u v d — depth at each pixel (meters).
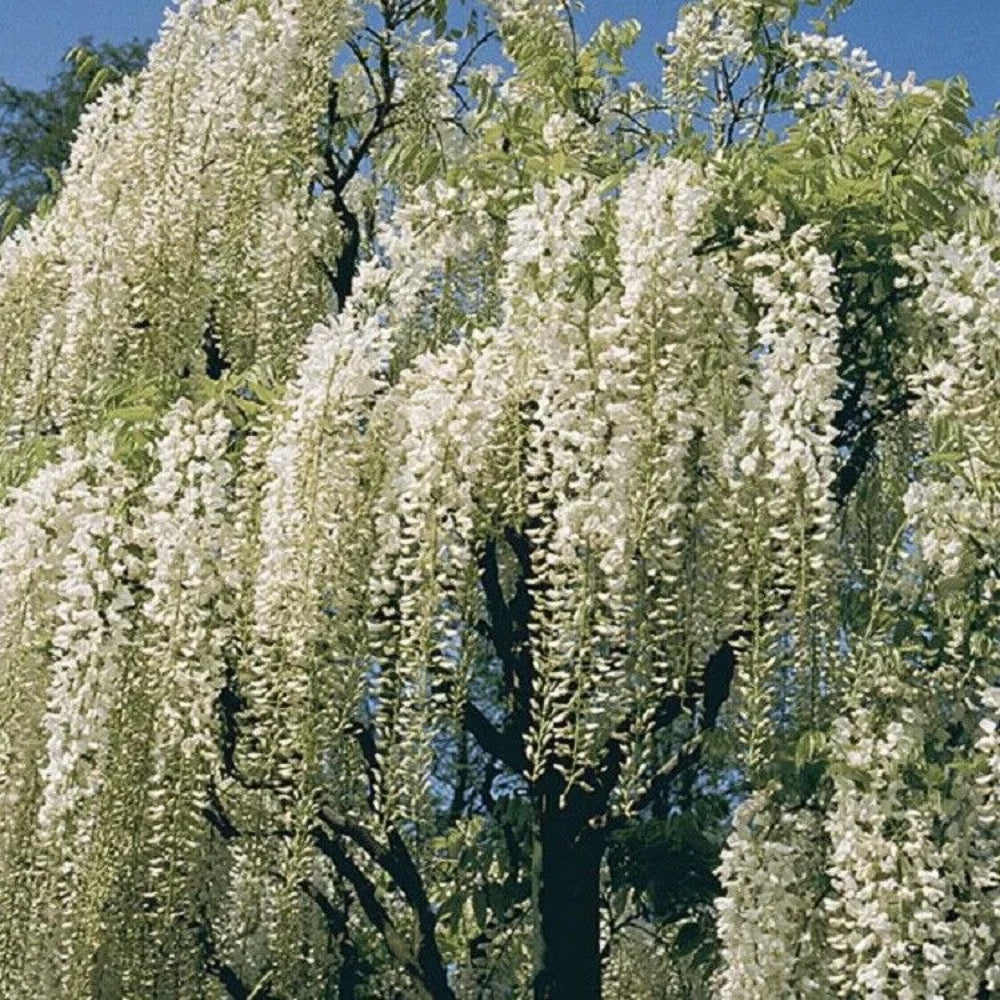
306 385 6.31
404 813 6.09
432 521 6.12
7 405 7.88
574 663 5.87
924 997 5.80
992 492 6.22
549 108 8.08
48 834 5.99
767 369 6.11
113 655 6.17
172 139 8.12
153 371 7.60
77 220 8.25
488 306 7.90
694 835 7.45
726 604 6.27
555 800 7.22
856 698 6.11
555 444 6.05
